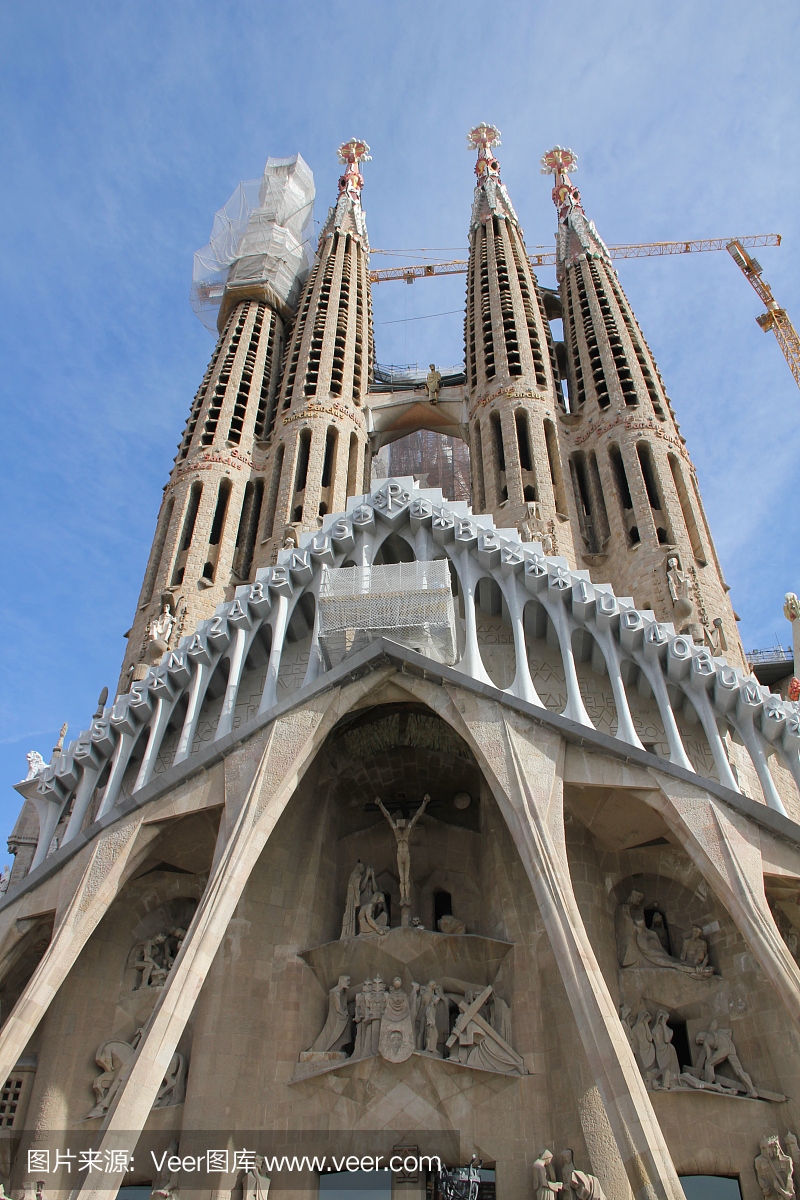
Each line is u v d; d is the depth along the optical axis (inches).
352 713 1079.0
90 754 1092.5
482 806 1117.1
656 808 922.1
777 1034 895.7
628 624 1018.7
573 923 808.3
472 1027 951.6
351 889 1085.8
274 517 1555.1
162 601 1387.8
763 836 898.7
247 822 922.1
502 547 1085.8
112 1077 973.8
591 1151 845.8
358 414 1768.0
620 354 1679.4
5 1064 826.2
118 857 961.5
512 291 1886.1
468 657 1015.6
